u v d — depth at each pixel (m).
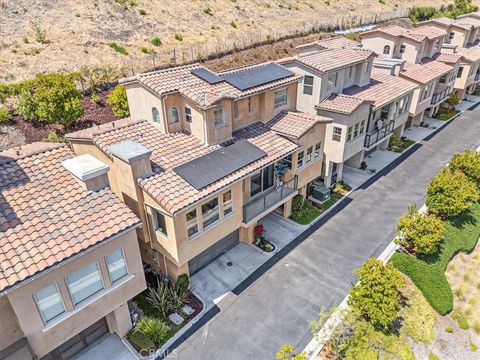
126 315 16.50
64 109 26.89
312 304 18.61
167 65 38.16
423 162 32.91
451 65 41.28
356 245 22.77
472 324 18.86
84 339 16.14
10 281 11.62
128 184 17.19
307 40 53.44
